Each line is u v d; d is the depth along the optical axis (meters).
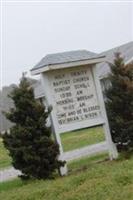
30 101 15.50
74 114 16.48
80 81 16.70
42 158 15.27
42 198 11.93
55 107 16.17
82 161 18.92
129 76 17.83
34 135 15.34
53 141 15.49
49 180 14.55
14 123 16.83
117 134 17.25
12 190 14.48
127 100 17.33
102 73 34.84
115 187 11.13
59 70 16.33
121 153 17.28
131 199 9.95
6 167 24.98
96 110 16.91
